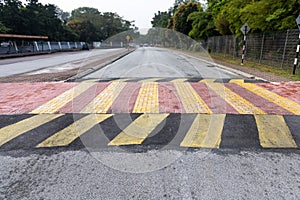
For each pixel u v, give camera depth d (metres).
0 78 7.76
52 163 2.35
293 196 1.85
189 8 20.31
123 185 1.99
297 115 3.79
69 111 4.01
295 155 2.49
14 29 30.47
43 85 6.38
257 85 6.23
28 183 2.03
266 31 11.59
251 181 2.04
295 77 7.48
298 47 7.85
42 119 3.62
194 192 1.90
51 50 29.17
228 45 16.34
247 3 12.48
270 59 10.82
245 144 2.76
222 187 1.96
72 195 1.87
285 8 9.66
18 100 4.81
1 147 2.70
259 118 3.64
